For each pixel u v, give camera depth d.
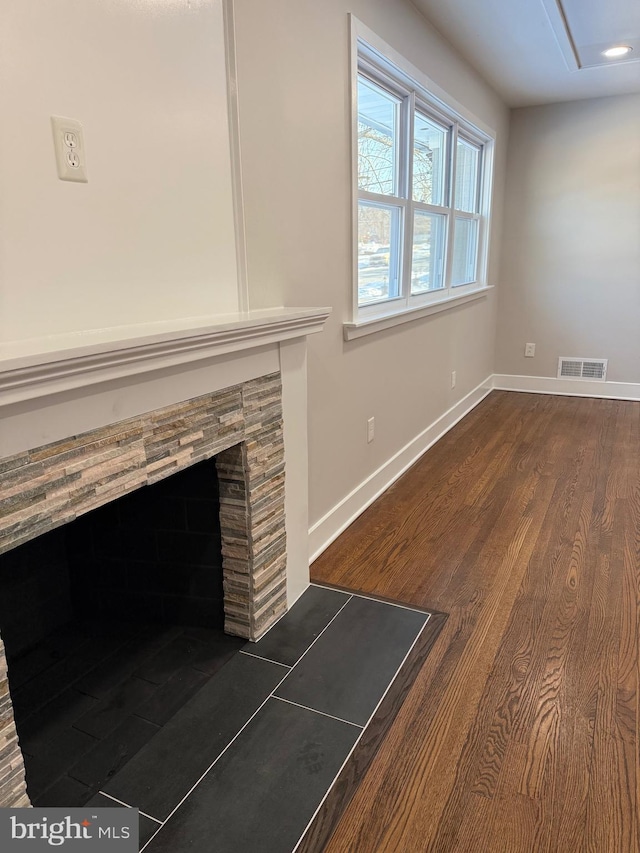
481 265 4.61
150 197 1.37
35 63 1.08
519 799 1.29
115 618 1.92
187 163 1.48
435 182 3.55
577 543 2.47
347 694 1.61
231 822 1.24
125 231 1.31
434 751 1.42
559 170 4.69
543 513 2.76
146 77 1.32
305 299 2.13
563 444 3.76
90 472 1.14
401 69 2.63
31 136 1.08
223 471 1.69
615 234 4.63
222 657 1.76
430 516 2.75
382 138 2.77
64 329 1.19
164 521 1.79
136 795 1.30
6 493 0.98
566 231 4.78
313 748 1.43
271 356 1.72
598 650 1.79
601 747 1.43
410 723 1.51
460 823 1.24
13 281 1.09
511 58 3.46
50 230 1.14
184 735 1.47
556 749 1.43
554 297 4.96
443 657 1.76
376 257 2.85
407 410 3.32
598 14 2.79
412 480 3.20
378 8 2.39
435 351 3.68
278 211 1.91
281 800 1.29
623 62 3.55
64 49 1.13
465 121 3.67
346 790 1.32
